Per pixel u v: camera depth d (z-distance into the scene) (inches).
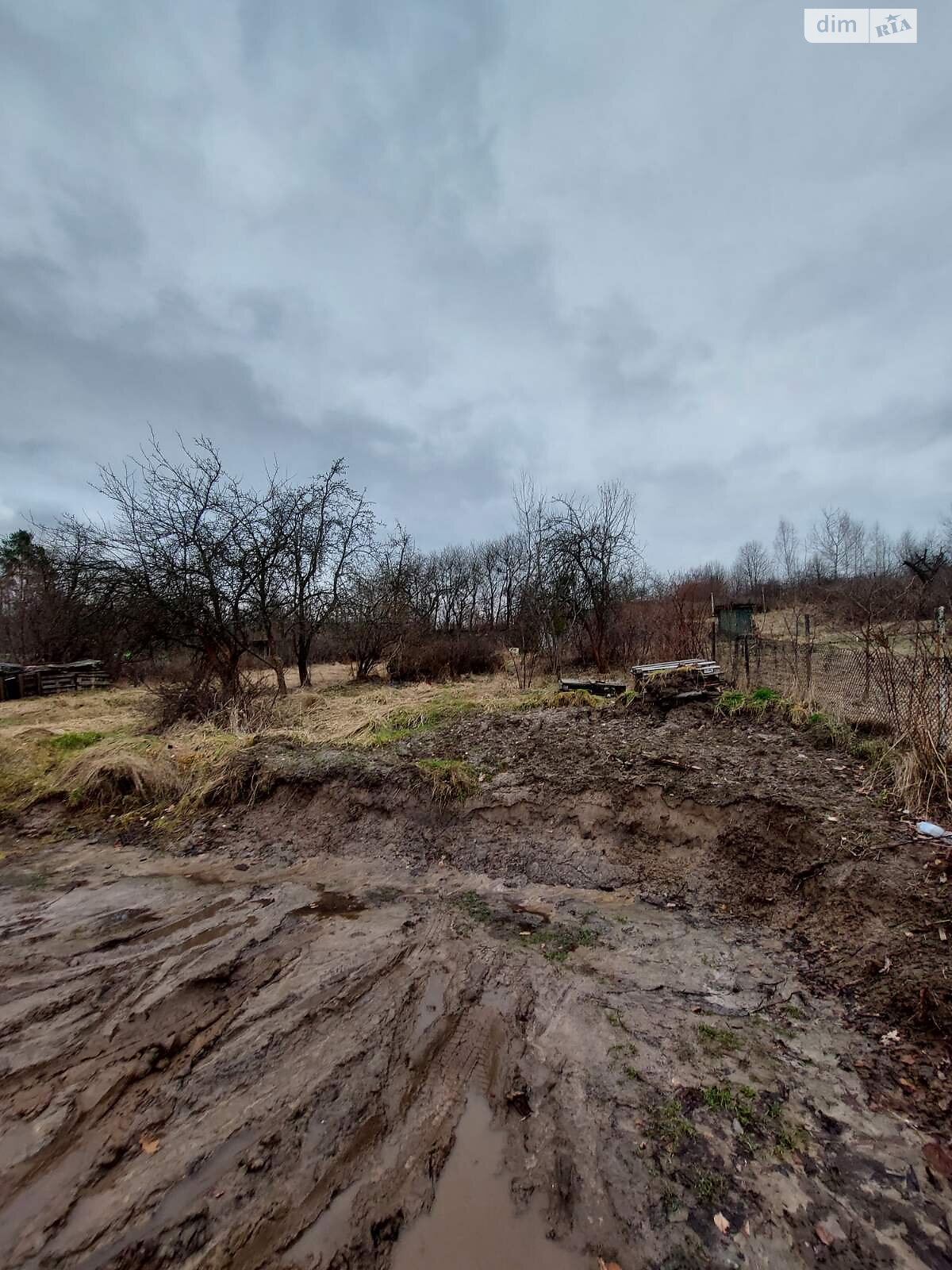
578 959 124.8
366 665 601.0
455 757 231.8
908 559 754.8
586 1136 80.7
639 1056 95.6
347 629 600.1
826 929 123.1
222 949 132.2
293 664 710.5
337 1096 88.4
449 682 541.6
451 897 156.1
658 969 119.8
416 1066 94.7
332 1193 72.5
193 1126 83.0
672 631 462.0
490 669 599.2
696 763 193.5
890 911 117.3
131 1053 98.1
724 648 523.8
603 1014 106.5
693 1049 96.7
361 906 153.2
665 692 274.4
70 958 129.6
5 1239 67.0
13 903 158.9
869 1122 81.0
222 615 447.2
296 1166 76.4
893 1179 72.9
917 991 98.3
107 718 409.1
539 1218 69.4
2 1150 79.2
